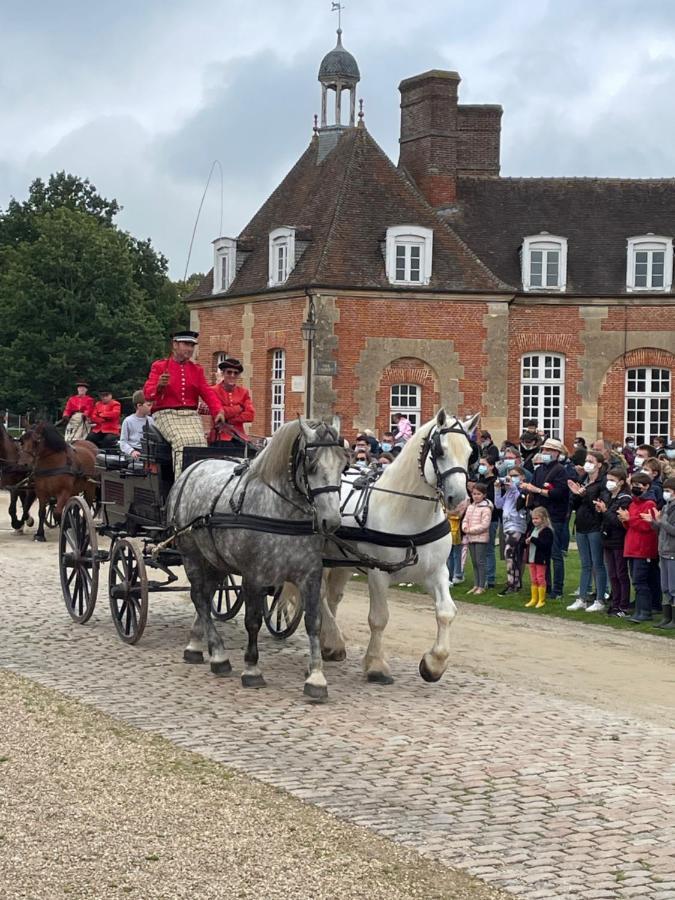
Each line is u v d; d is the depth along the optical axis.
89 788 7.61
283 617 14.09
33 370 57.47
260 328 37.88
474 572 17.22
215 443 13.13
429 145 39.75
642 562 14.60
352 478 11.85
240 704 10.03
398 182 37.91
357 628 14.15
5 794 7.46
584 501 15.53
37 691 10.38
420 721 9.51
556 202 39.91
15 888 5.95
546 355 37.66
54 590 16.38
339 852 6.54
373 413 35.94
